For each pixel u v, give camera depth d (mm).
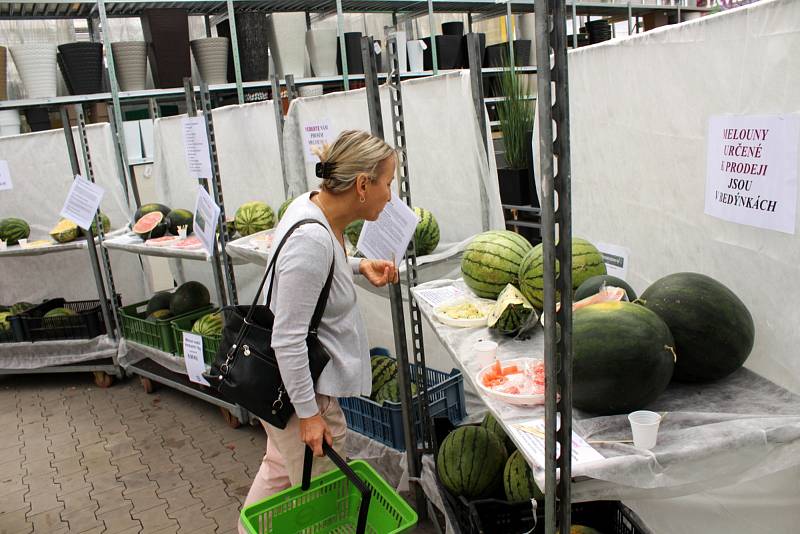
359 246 2453
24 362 4684
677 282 1616
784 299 1605
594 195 2449
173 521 2992
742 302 1688
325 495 2090
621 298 1665
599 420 1442
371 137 1944
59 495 3287
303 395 1890
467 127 2838
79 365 4641
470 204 2986
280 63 5770
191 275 5074
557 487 1310
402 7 6652
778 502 1696
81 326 4555
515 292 2062
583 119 2422
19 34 5453
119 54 5223
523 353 1859
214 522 2957
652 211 2111
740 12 1572
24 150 4844
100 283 4402
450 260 2990
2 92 4957
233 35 5488
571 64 2428
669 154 1965
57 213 4961
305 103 3576
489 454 2350
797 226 1503
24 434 4004
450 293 2467
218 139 4414
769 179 1545
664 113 1947
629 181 2205
